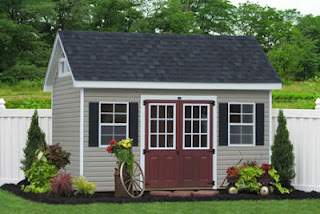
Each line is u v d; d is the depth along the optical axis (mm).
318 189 14523
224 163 14594
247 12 87312
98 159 13773
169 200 12344
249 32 86812
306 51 76062
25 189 13617
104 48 14625
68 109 14844
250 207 11695
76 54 14156
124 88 13930
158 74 14016
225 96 14602
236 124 14742
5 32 51188
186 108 14367
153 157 14125
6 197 13172
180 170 14297
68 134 14766
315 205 12234
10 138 16234
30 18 54125
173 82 13898
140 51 14797
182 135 14328
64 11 57312
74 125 14312
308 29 89562
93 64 13891
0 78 49781
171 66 14430
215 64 14828
